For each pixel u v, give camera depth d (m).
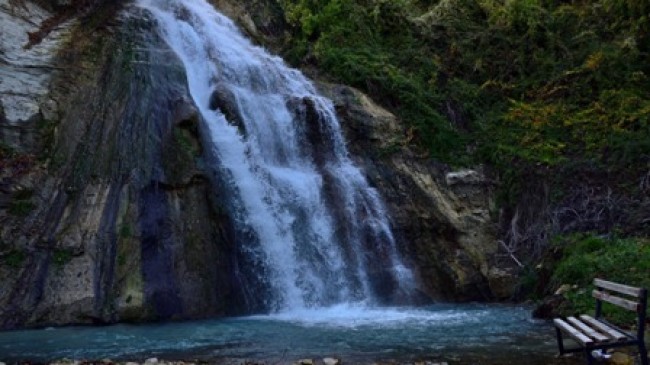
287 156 18.97
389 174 20.16
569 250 16.66
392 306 16.91
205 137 16.44
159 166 15.10
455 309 16.08
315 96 20.72
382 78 23.30
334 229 17.69
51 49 16.08
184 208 14.90
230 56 20.84
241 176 16.55
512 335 11.51
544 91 25.12
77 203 14.06
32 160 14.09
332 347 10.36
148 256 13.91
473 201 20.83
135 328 12.50
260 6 25.94
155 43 17.95
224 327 12.64
